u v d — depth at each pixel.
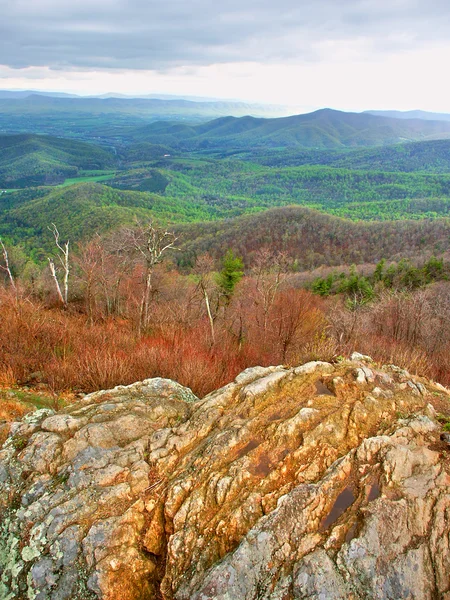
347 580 3.70
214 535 4.27
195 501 4.61
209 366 11.27
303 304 22.33
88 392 9.60
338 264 93.50
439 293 29.34
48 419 6.28
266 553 3.95
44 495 5.14
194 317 21.77
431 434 4.95
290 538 4.02
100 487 5.12
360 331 18.73
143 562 4.41
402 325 20.67
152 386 7.70
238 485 4.61
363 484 4.33
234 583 3.83
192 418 6.12
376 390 5.62
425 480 4.33
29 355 11.84
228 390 6.59
